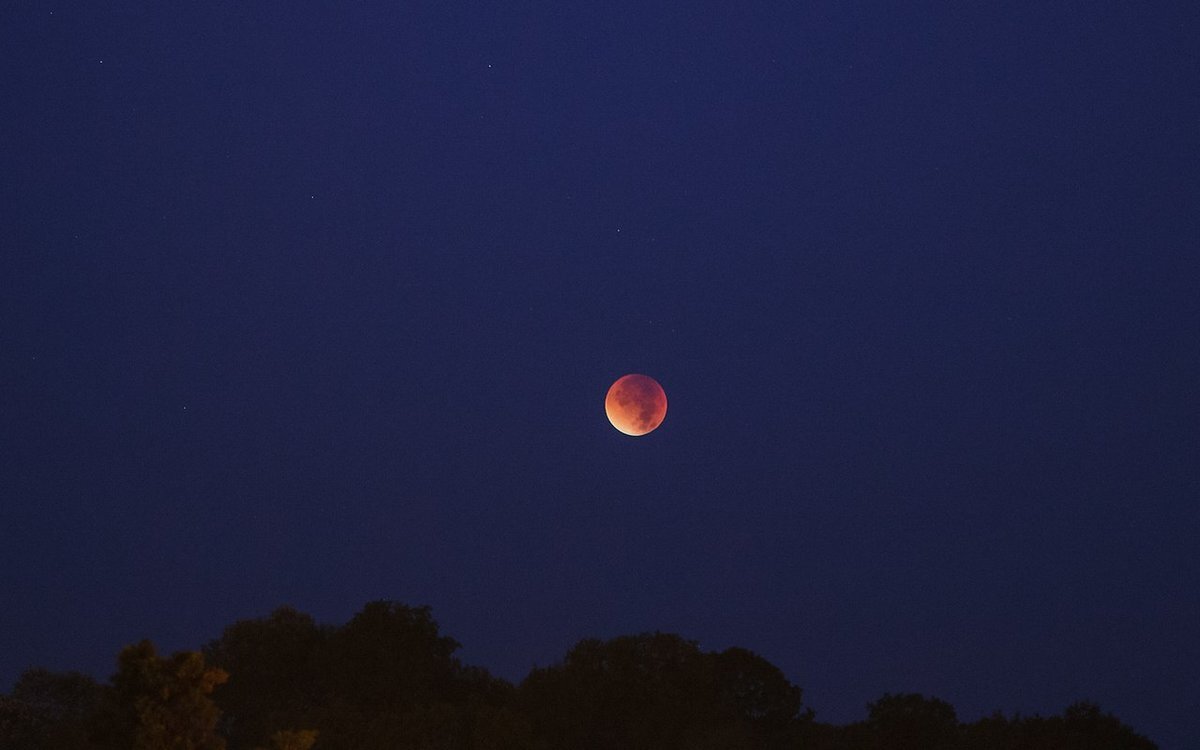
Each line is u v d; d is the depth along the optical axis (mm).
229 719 122250
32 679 116062
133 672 65438
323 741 105375
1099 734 118812
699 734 118812
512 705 125250
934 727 126438
